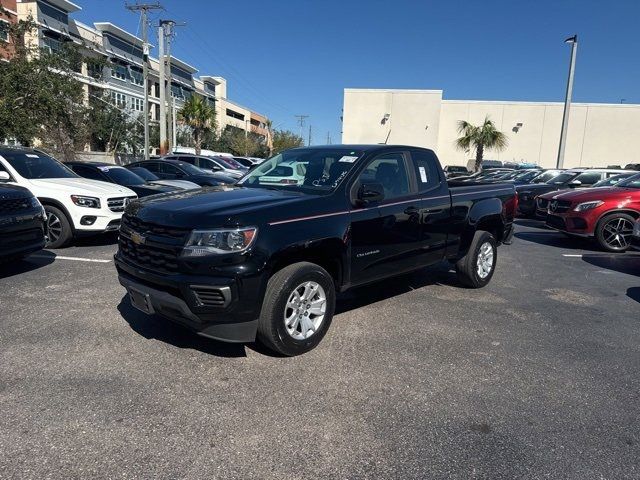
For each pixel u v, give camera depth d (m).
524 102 40.12
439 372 3.82
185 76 76.12
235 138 70.31
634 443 2.92
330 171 4.68
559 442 2.91
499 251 9.43
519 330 4.83
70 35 45.34
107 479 2.47
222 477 2.52
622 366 4.04
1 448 2.69
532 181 16.91
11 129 17.47
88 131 27.56
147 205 4.05
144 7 29.06
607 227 9.24
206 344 4.20
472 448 2.83
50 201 8.05
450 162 41.47
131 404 3.19
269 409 3.19
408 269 5.18
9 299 5.30
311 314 4.10
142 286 3.84
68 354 3.92
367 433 2.95
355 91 38.91
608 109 39.38
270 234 3.66
